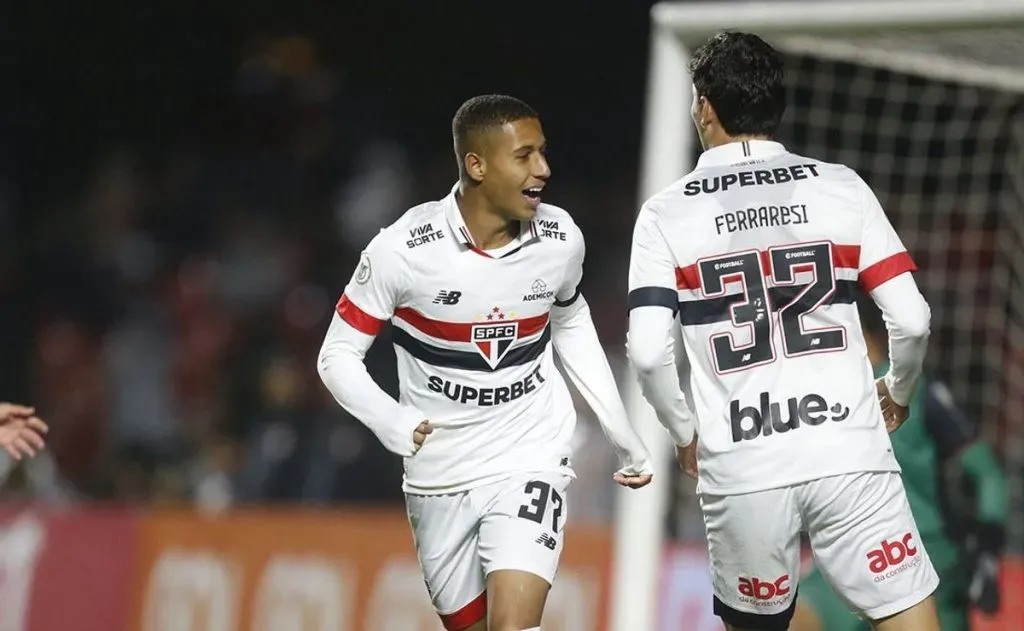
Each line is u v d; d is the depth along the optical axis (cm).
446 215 1686
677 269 1623
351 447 3759
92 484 4225
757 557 1611
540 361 1745
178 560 3206
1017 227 3000
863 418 1595
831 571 1620
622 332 4350
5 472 3788
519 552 1669
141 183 5209
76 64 5469
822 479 1577
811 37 2259
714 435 1611
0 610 3291
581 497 3453
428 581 1788
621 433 1731
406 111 5241
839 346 1600
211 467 3938
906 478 2212
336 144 5188
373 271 1680
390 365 4019
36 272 5003
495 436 1719
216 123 5347
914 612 1600
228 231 4991
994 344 3145
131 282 4912
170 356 4622
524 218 1653
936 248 3067
